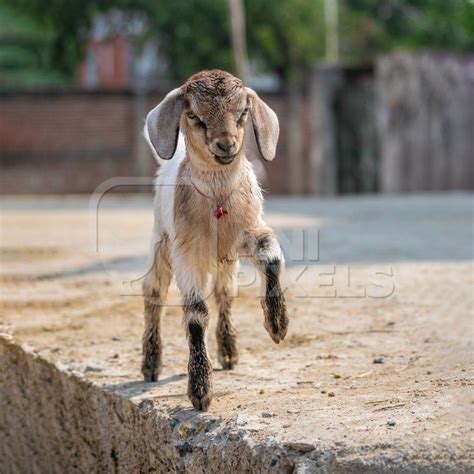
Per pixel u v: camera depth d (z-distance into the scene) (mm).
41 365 8031
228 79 6555
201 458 6062
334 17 36375
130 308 9797
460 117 25844
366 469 5242
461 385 6395
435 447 5246
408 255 12516
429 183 25719
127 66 42250
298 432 5695
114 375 7543
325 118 25844
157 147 6578
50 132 25984
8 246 14172
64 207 21516
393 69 25203
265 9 34562
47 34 37750
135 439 6836
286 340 8305
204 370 6453
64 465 7840
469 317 8672
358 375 7031
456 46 42094
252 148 17219
